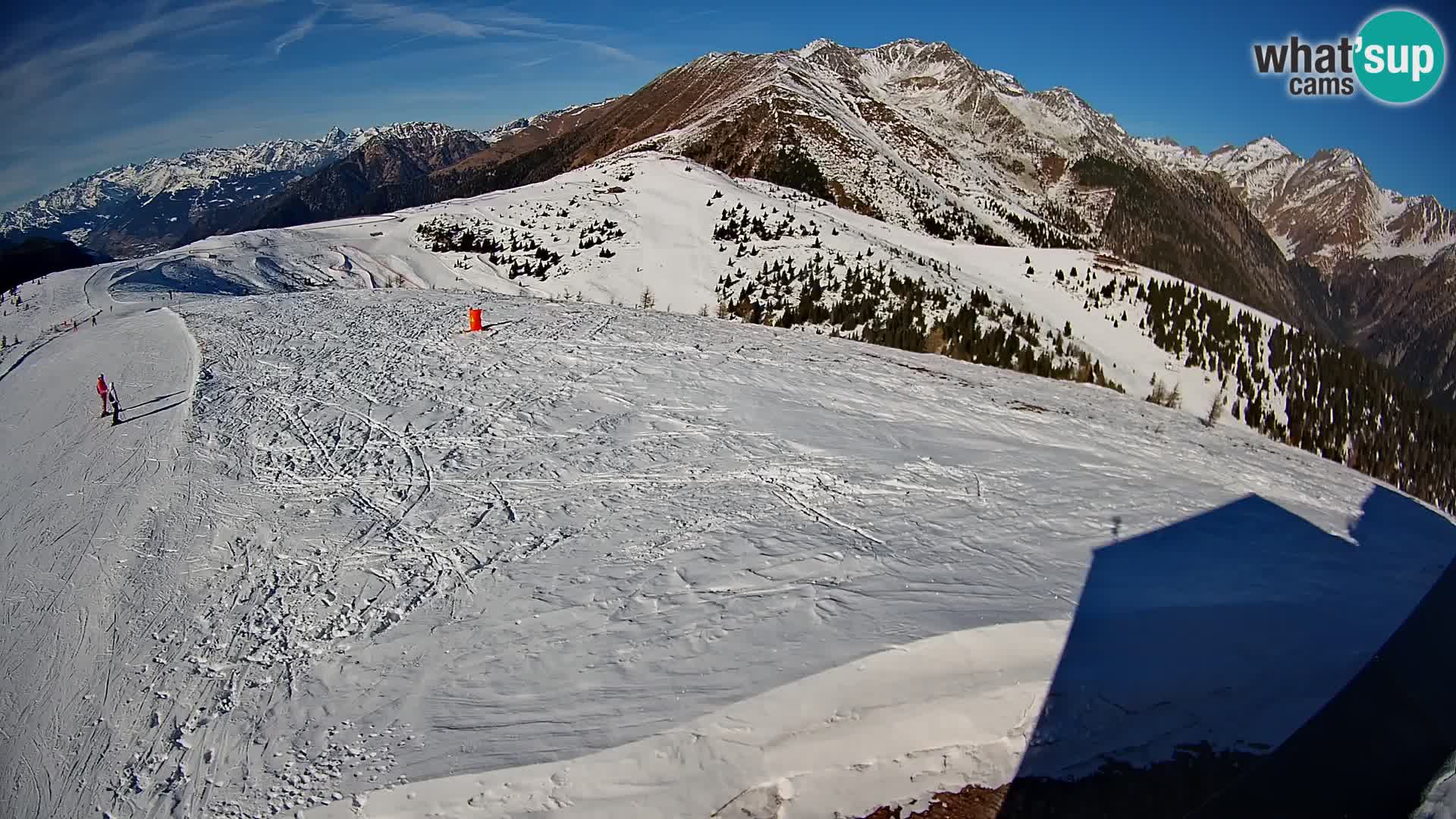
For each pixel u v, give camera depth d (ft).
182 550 43.65
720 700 26.76
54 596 40.63
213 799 26.09
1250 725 25.64
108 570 42.45
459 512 45.80
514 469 51.72
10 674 34.73
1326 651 29.78
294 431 59.26
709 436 56.90
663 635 31.58
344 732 28.30
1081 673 27.61
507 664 31.04
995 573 35.53
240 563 41.73
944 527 41.73
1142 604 32.68
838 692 26.63
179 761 28.25
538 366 74.23
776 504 45.32
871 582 34.76
